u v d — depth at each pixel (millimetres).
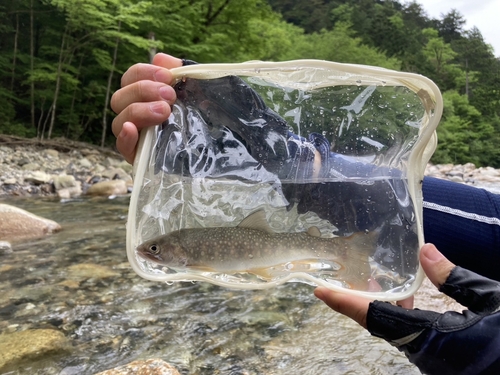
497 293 1082
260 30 17969
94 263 4223
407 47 46000
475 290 1110
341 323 2926
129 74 1403
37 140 13211
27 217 5414
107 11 13094
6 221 5270
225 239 1333
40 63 15109
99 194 8906
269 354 2543
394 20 47844
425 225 1803
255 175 1419
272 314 3082
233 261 1325
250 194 1405
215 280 1306
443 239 1790
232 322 2959
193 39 15750
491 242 1755
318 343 2662
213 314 3082
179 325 2910
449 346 1079
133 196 1263
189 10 14656
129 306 3209
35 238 5180
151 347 2627
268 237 1348
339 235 1358
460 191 1873
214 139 1432
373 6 61438
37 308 3143
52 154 12250
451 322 1104
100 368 2400
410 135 1383
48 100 16250
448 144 28484
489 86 41750
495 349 1030
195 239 1326
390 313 1176
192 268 1324
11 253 4543
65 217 6512
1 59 15094
